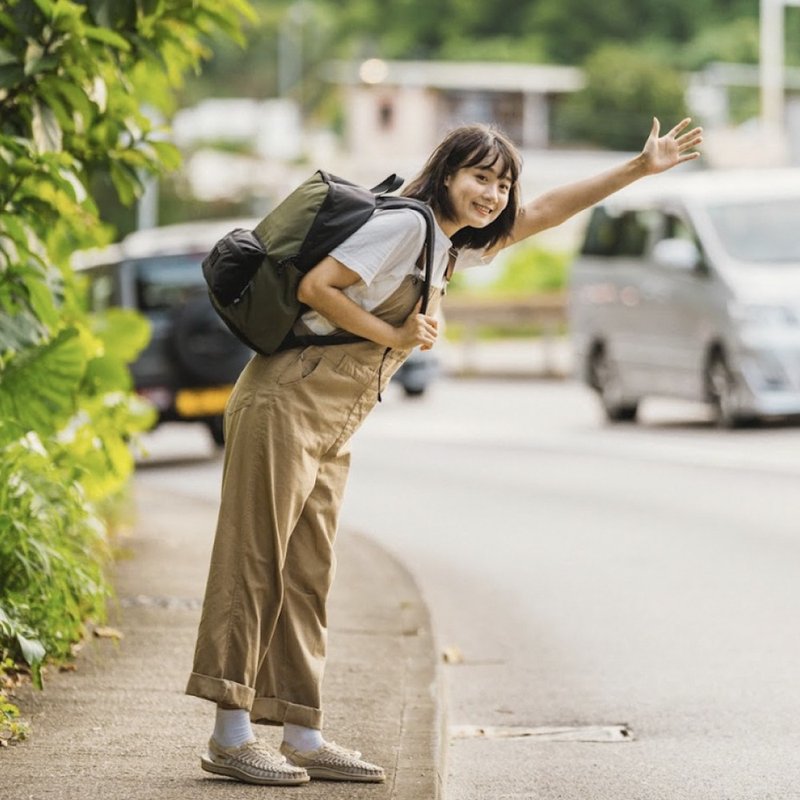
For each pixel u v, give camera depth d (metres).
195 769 11.91
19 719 13.23
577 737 14.56
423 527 26.86
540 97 161.25
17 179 15.38
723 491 29.61
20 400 16.03
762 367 37.03
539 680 16.69
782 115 156.25
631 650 17.86
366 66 140.38
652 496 29.41
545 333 66.50
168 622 17.08
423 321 11.38
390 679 14.94
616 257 42.97
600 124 151.75
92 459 19.06
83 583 15.27
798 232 38.84
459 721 15.21
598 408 48.97
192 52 17.16
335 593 19.30
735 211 39.16
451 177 11.69
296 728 11.80
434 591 21.52
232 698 11.45
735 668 16.91
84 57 15.17
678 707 15.47
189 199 95.25
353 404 11.56
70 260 19.25
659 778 13.21
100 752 12.33
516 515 27.89
